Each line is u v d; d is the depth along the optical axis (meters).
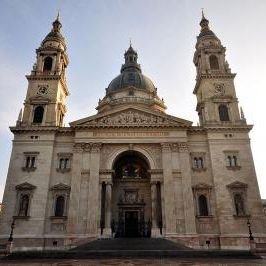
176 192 50.84
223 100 59.81
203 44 68.12
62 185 51.62
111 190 53.56
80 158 53.09
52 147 54.47
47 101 59.47
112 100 79.25
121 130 55.41
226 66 64.62
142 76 87.12
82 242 46.59
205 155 55.00
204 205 51.38
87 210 49.00
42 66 64.25
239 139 55.34
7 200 50.31
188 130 56.28
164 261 28.33
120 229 54.16
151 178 52.44
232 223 48.78
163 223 48.97
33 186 51.03
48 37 68.75
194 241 47.16
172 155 53.69
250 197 50.75
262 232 48.25
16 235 47.62
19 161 53.38
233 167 53.00
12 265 24.89
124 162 60.88
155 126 55.38
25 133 55.56
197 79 65.81
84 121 55.66
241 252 34.97
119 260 29.77
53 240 47.91
